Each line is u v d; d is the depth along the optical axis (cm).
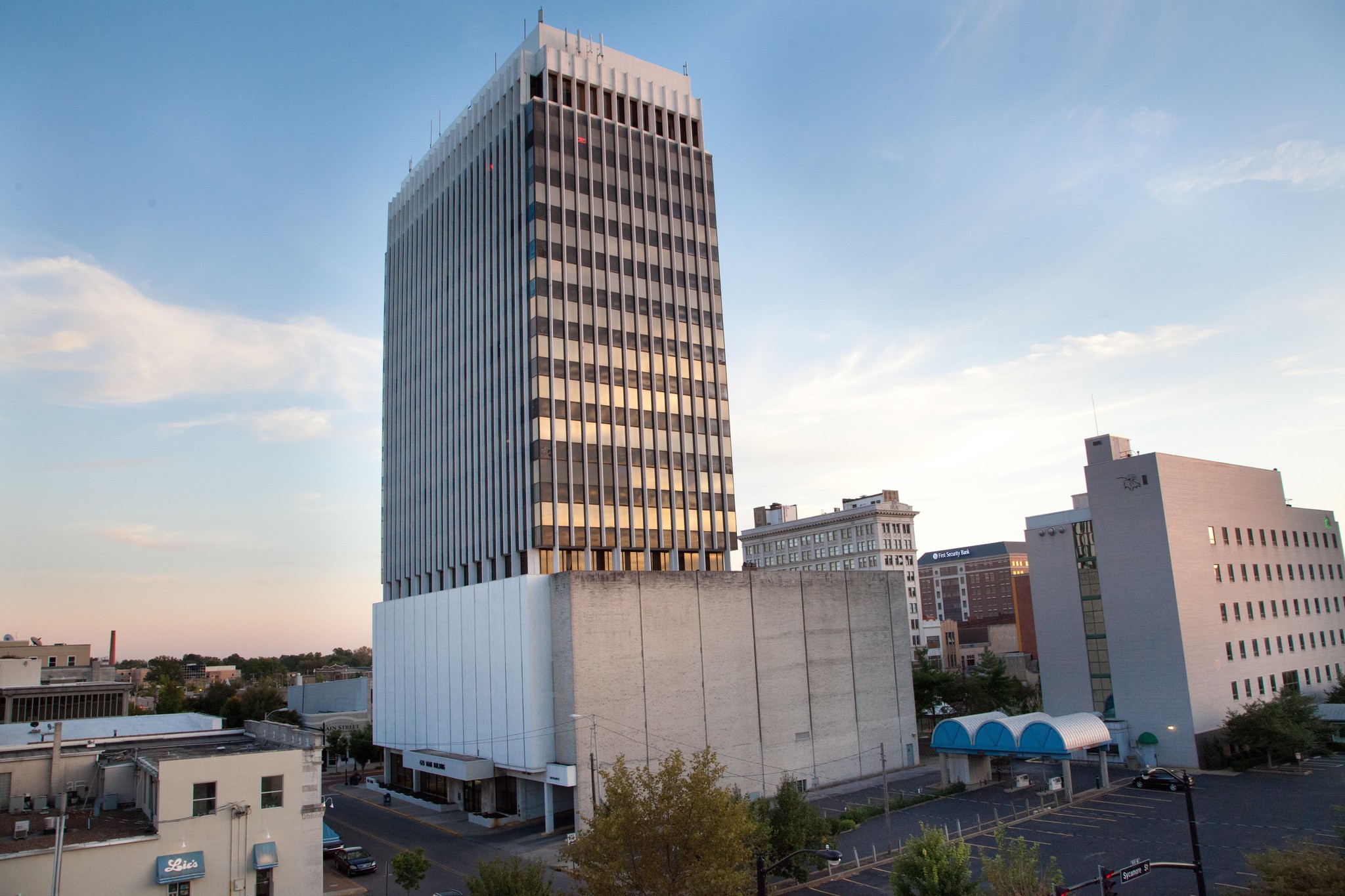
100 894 3512
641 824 3366
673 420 9000
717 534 9000
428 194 10856
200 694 15088
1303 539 9375
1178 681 7475
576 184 8950
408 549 10469
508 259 8969
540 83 9181
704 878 3206
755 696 7294
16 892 3362
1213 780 6806
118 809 4312
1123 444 8456
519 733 6644
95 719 6384
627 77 9700
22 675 8600
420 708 8369
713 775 3569
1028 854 3344
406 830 6650
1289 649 8612
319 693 13638
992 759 7906
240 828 3853
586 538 8119
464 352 9606
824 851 3594
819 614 7931
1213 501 8281
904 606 8662
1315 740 7250
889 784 7488
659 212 9494
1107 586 8044
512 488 8406
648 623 6800
